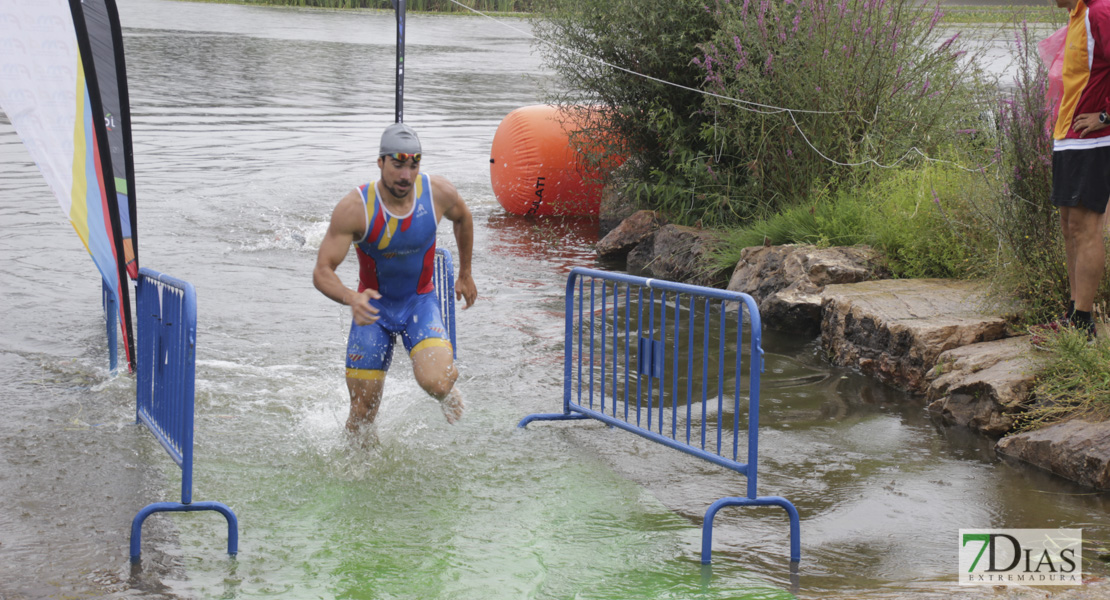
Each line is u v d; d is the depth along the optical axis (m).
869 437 5.34
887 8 9.15
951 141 8.91
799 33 9.16
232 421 5.33
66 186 5.58
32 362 6.20
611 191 11.57
